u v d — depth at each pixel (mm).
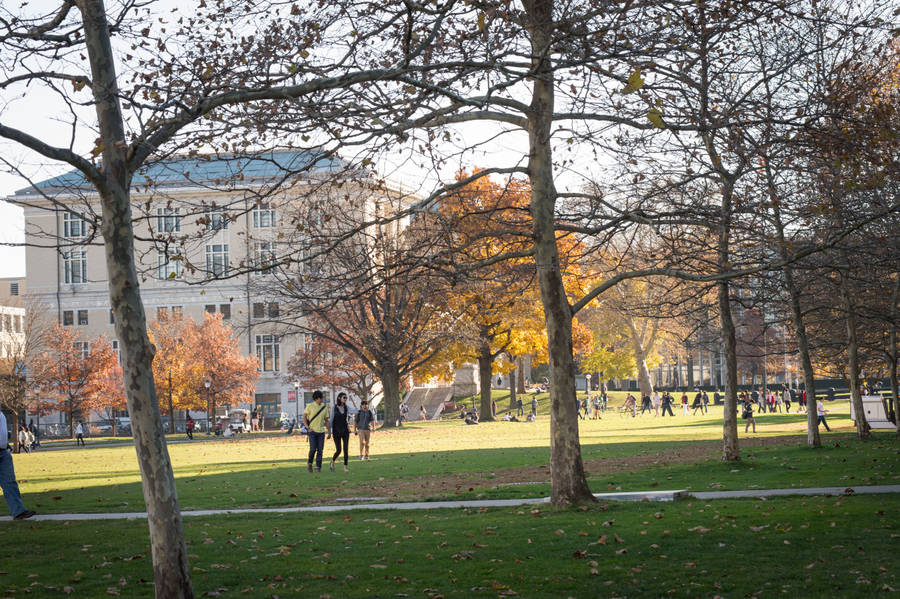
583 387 120688
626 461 26938
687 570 10062
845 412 64875
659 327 79562
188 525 15102
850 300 30859
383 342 55594
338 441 25906
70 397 76312
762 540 11680
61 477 29281
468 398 96625
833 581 9242
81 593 9562
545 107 15406
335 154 12586
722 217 15516
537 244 15688
